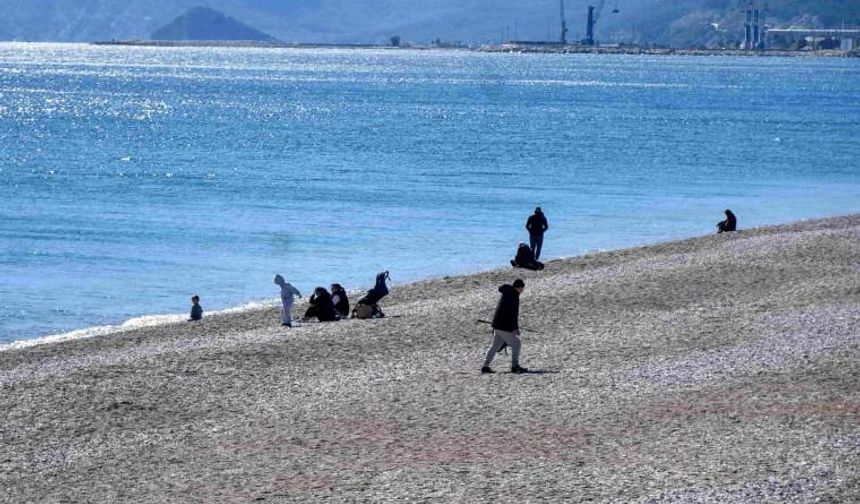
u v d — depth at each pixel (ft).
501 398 110.63
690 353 129.08
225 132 586.45
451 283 193.98
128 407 110.63
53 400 112.98
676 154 472.85
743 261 198.08
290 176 389.80
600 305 162.50
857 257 201.77
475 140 537.24
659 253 218.38
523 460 90.27
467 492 82.69
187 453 95.45
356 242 259.80
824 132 596.70
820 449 90.17
